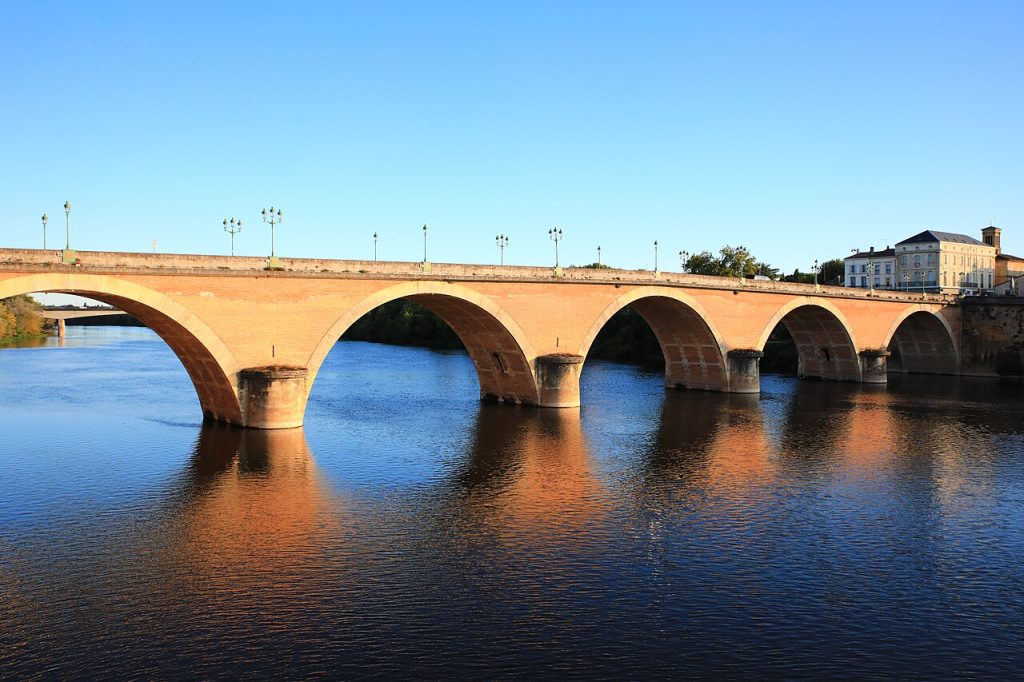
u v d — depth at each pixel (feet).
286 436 158.81
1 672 67.05
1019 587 88.28
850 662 71.15
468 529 104.73
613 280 214.90
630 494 123.24
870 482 132.98
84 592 82.84
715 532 105.40
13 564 90.07
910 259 462.60
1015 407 226.17
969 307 331.36
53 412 187.73
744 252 439.63
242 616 77.92
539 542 100.27
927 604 83.56
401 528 104.63
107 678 66.44
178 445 149.38
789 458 151.33
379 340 556.51
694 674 68.69
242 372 158.10
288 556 93.71
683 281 234.58
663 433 175.83
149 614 77.92
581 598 83.56
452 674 67.97
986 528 108.58
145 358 361.92
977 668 70.33
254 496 117.70
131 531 101.55
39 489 119.65
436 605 81.15
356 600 81.97
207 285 150.41
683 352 258.57
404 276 175.01
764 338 260.01
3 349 425.28
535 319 201.98
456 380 283.59
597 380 294.46
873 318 299.58
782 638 75.41
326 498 117.60
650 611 80.64
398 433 168.96
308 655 70.64
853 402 234.58
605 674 68.39
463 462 142.92
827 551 98.73
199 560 91.91
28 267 129.08
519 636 74.84
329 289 164.96
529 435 169.99
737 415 204.44
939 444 167.12
